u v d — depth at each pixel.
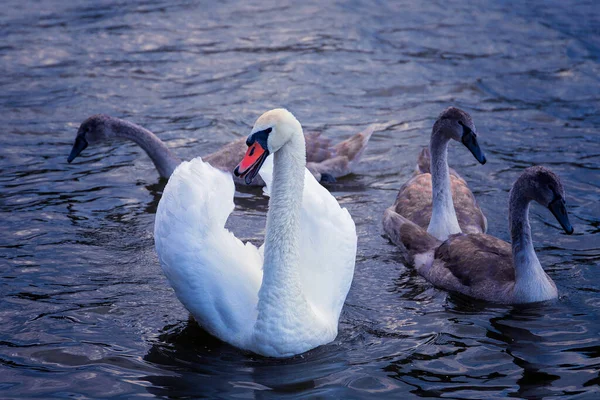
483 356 10.43
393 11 28.42
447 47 25.06
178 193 10.84
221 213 10.95
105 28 26.48
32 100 20.84
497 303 12.14
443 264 12.98
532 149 18.22
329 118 20.16
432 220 14.19
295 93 21.61
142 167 17.69
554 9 28.39
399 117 20.22
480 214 14.73
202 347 10.59
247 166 9.88
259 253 11.71
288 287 10.16
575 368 10.07
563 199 11.84
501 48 24.97
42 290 12.18
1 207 15.24
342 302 11.12
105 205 15.55
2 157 17.69
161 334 10.95
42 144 18.50
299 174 10.13
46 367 10.09
